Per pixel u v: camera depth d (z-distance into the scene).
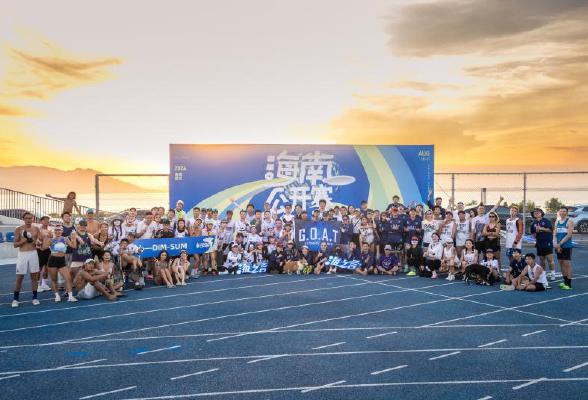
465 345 9.16
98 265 13.87
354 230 18.55
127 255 14.84
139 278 14.95
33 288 12.80
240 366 8.07
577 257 22.44
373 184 22.11
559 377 7.56
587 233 33.62
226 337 9.74
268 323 10.81
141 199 24.83
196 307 12.45
